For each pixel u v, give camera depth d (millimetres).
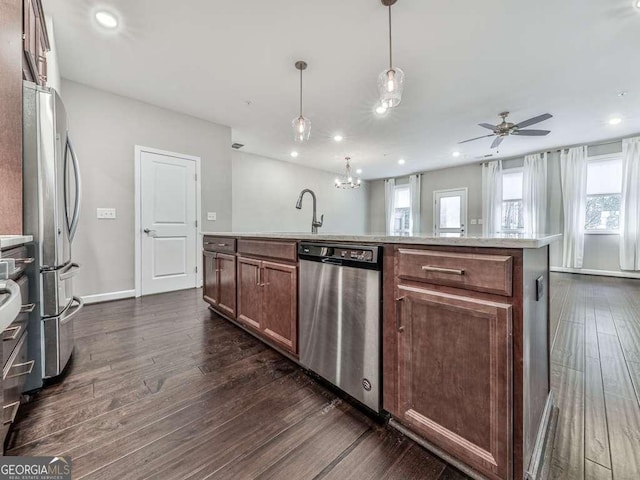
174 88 3188
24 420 1253
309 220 7309
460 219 7102
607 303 3340
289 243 1752
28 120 1476
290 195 6875
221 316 2717
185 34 2332
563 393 1514
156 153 3615
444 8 2039
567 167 5441
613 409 1375
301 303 1666
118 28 2268
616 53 2549
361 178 8703
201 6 2045
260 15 2127
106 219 3240
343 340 1399
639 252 4816
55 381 1577
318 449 1115
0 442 898
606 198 5184
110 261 3275
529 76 2939
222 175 4293
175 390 1506
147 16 2139
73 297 1832
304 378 1638
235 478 982
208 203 4133
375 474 1005
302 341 1664
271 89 3225
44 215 1508
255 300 2080
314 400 1432
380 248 1234
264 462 1052
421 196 7875
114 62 2711
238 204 5922
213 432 1202
